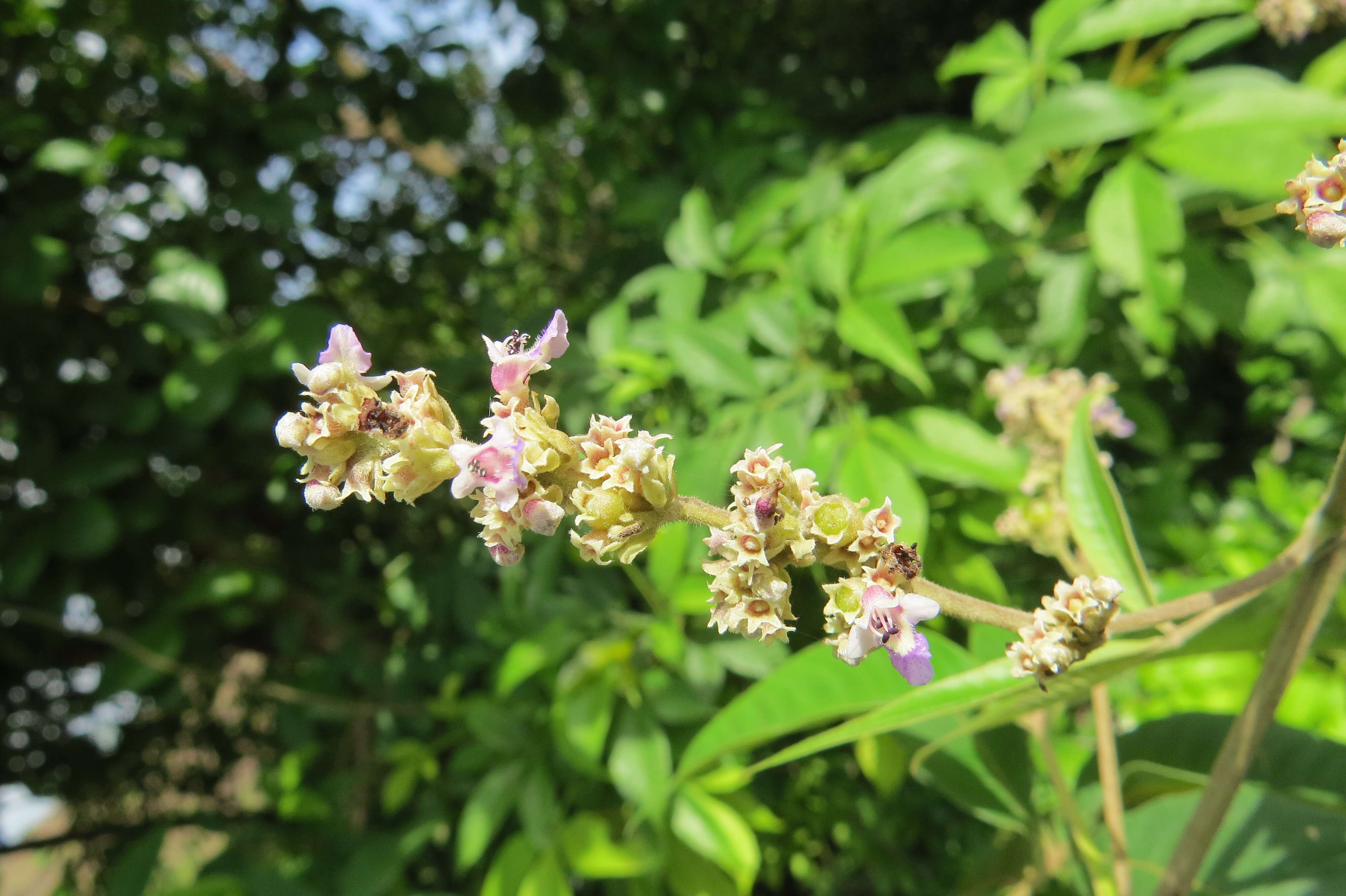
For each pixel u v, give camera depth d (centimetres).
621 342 35
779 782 55
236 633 54
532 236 84
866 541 13
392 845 39
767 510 12
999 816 25
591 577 37
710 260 35
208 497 48
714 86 53
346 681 53
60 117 47
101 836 55
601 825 33
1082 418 20
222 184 46
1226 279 36
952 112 72
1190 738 24
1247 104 28
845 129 67
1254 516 55
